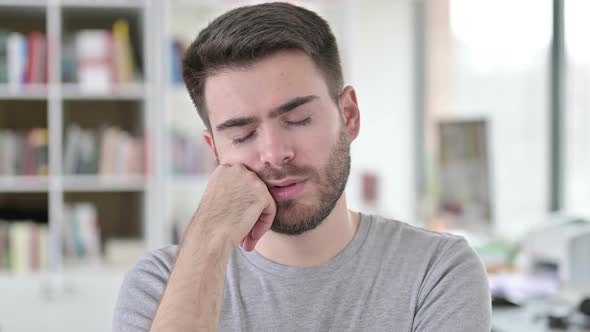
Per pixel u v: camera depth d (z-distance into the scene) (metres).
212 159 4.55
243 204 1.28
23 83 4.23
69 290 4.18
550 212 4.94
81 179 4.30
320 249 1.33
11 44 4.23
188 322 1.19
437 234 1.43
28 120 4.57
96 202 4.68
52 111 4.23
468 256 1.38
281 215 1.29
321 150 1.27
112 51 4.33
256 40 1.22
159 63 4.31
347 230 1.36
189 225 1.29
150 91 4.32
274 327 1.31
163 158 4.38
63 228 4.28
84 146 4.32
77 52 4.32
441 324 1.30
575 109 4.73
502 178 5.18
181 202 4.92
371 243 1.37
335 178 1.29
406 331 1.32
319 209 1.29
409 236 1.40
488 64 5.27
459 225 4.03
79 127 4.58
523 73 5.07
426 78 5.71
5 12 4.38
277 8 1.26
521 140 5.10
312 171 1.27
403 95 5.75
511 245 4.06
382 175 5.69
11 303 4.13
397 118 5.74
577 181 4.75
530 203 5.06
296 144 1.25
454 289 1.33
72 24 4.61
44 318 4.16
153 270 1.39
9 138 4.23
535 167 5.04
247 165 1.30
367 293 1.33
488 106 5.27
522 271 3.76
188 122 4.88
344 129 1.31
